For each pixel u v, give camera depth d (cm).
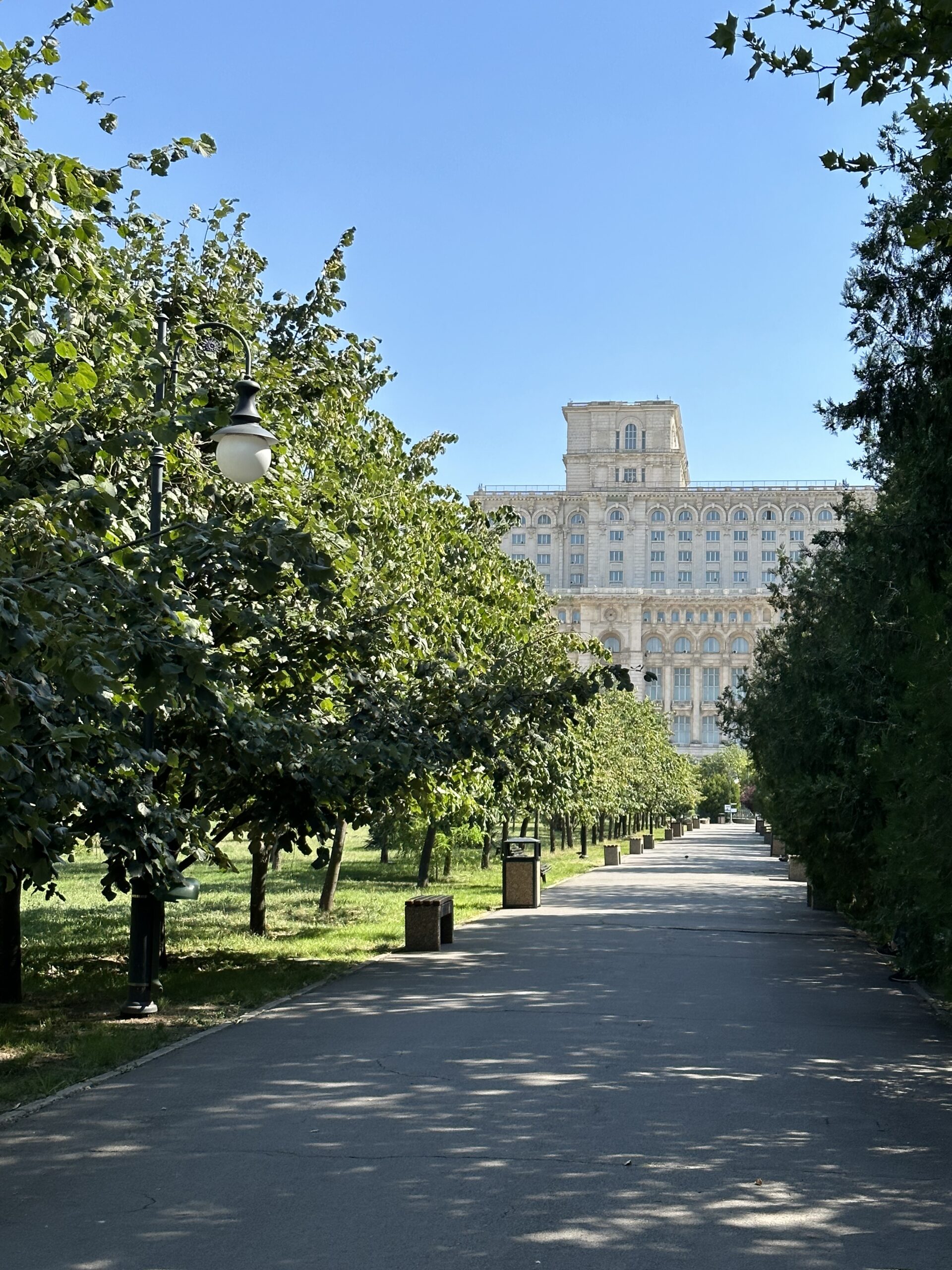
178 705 866
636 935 2227
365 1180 721
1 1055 1093
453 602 1977
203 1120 860
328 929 2283
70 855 1141
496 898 3075
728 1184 725
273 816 1562
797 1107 923
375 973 1673
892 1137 843
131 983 1309
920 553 1480
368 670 1633
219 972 1669
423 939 1942
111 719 970
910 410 1507
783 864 5019
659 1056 1110
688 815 11194
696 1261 600
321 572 789
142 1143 800
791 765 2438
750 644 15538
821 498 15825
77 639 617
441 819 2836
